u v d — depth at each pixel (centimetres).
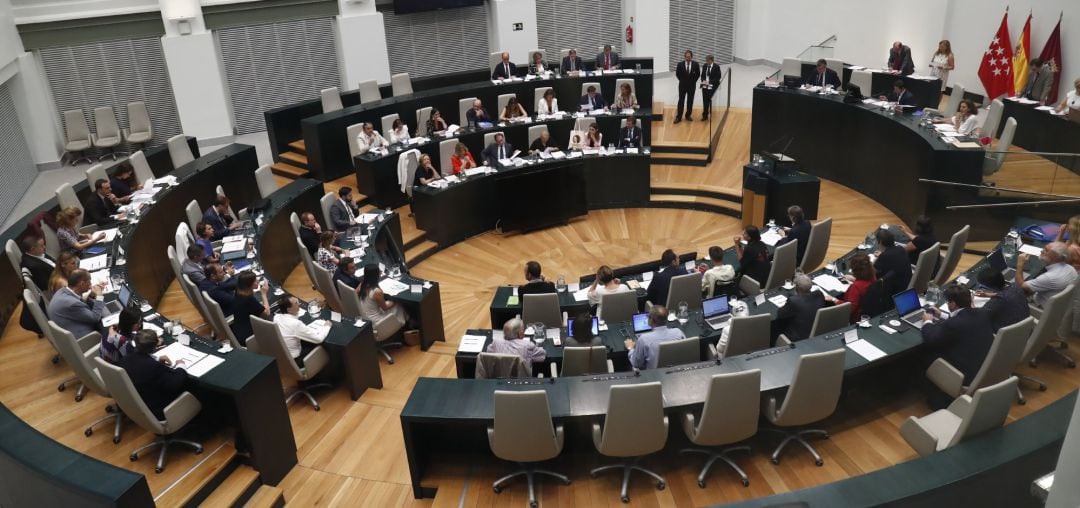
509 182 1278
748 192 1244
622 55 2086
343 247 1043
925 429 555
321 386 795
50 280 763
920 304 698
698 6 2067
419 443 614
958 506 453
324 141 1395
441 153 1332
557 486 607
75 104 1580
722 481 600
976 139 1100
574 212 1341
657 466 623
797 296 727
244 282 777
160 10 1566
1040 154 993
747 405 562
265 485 647
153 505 502
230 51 1664
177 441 644
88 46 1545
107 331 753
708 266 909
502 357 651
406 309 909
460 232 1295
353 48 1739
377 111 1455
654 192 1400
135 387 614
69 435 679
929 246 868
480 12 1934
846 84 1532
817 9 1883
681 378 611
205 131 1662
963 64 1586
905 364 679
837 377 577
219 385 618
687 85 1589
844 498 430
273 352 741
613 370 725
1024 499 475
